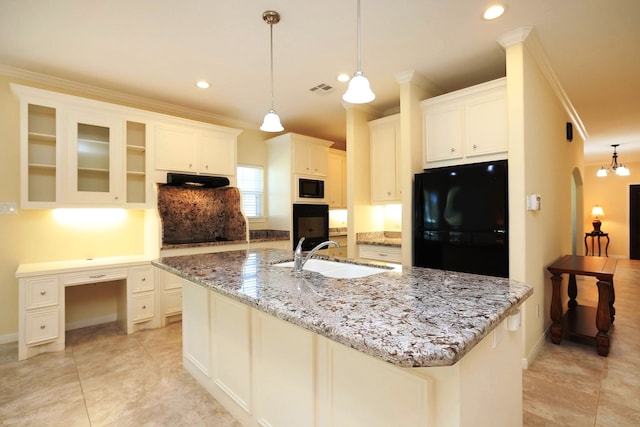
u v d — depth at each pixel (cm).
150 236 339
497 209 247
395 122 374
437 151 304
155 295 325
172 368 242
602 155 689
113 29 225
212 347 203
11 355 262
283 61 277
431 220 286
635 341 282
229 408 188
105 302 344
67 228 318
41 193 290
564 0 197
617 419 178
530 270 246
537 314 264
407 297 123
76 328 325
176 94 349
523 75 233
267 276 163
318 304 114
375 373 113
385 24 223
